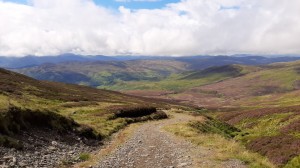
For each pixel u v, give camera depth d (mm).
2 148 21656
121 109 65438
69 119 35938
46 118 32031
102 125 47156
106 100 97625
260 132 61250
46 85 108375
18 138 25172
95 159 25109
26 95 73312
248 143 39625
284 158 28656
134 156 27328
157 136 40656
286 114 68562
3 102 28938
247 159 26438
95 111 63156
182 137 39375
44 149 25219
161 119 70438
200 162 24719
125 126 53344
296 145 32344
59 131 31875
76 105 71688
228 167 23250
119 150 30109
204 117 70250
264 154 32688
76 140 32125
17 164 19453
